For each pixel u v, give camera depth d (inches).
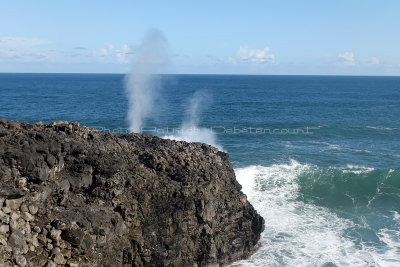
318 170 1263.5
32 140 660.7
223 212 776.9
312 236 896.3
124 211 671.1
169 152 844.0
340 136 2107.5
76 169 689.6
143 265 679.1
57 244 580.4
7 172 604.1
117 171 711.1
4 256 524.4
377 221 982.4
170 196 715.4
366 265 787.4
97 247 612.7
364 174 1216.2
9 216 557.6
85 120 2389.3
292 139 1996.8
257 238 830.5
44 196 622.5
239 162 1505.9
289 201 1080.2
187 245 717.9
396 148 1843.0
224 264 772.6
